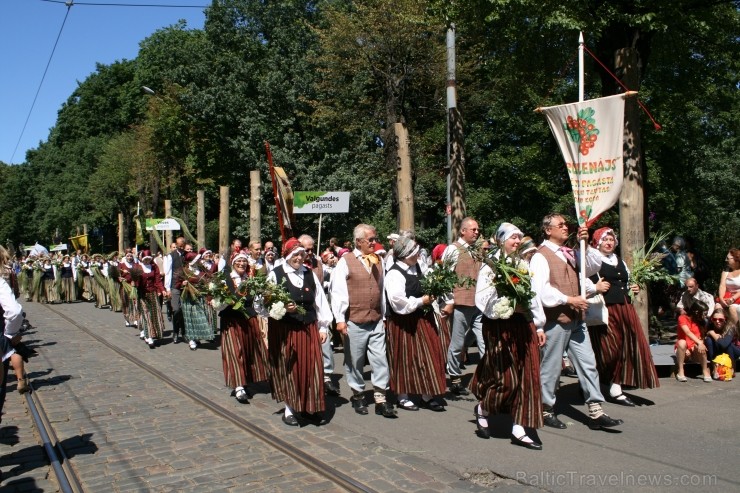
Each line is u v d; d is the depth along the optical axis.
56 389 7.70
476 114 24.64
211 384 7.84
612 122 5.82
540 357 5.25
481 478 4.35
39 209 50.94
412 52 22.64
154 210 34.34
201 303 10.74
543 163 20.94
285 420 5.90
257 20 28.66
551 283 5.46
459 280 6.32
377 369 6.20
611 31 9.10
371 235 6.31
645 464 4.48
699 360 7.07
